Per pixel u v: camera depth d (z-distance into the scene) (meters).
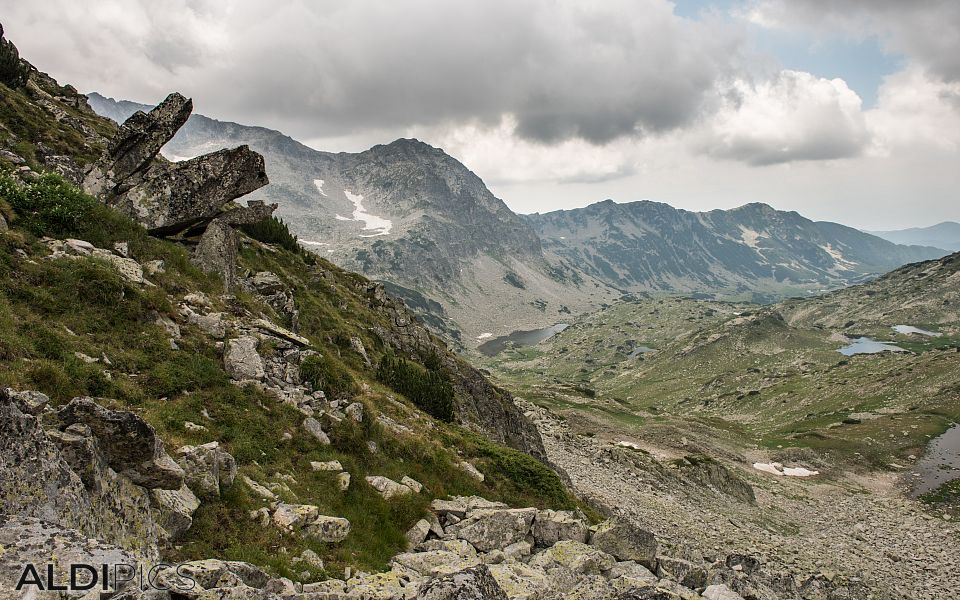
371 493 19.23
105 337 17.47
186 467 13.12
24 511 7.57
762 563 38.50
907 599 44.84
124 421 10.82
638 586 17.17
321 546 14.59
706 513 58.28
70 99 58.97
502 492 27.27
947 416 132.88
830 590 36.66
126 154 31.05
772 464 110.50
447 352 60.06
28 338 14.84
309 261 55.25
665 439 106.56
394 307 61.53
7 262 17.53
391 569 15.42
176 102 32.44
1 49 43.84
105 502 9.87
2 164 26.17
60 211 22.03
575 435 83.31
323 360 26.45
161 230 29.91
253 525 13.58
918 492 96.81
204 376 18.77
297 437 19.48
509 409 59.00
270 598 9.30
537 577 16.66
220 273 28.77
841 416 153.88
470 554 18.38
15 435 8.14
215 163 31.53
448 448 29.48
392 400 32.28
